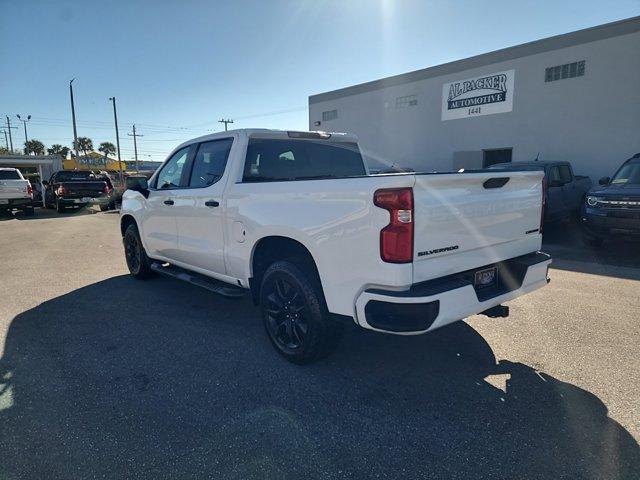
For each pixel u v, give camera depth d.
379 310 2.70
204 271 4.54
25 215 17.56
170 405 2.93
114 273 6.83
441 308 2.67
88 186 18.81
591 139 12.91
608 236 7.68
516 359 3.54
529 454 2.38
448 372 3.34
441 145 16.75
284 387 3.15
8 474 2.28
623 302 4.93
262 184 3.52
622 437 2.52
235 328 4.33
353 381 3.22
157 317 4.68
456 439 2.53
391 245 2.59
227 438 2.56
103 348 3.87
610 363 3.44
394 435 2.57
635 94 11.97
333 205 2.90
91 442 2.54
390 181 2.58
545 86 13.67
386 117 18.55
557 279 6.00
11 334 4.23
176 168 5.07
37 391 3.13
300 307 3.37
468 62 15.48
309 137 4.50
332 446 2.48
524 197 3.39
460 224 2.86
